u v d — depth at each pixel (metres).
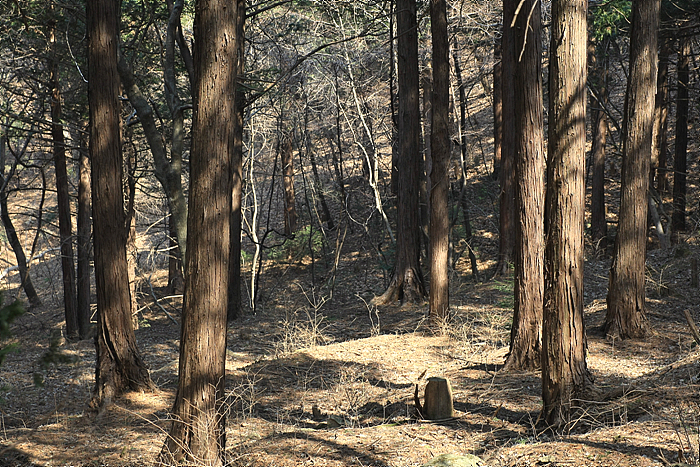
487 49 22.80
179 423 5.44
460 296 17.08
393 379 9.41
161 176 10.05
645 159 9.88
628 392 6.11
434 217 12.38
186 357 5.45
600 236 22.50
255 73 17.34
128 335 8.64
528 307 8.77
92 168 8.38
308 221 32.16
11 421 8.38
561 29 5.48
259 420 7.58
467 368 9.52
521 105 8.38
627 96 10.00
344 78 22.08
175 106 10.31
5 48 16.70
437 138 12.14
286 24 20.36
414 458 5.33
